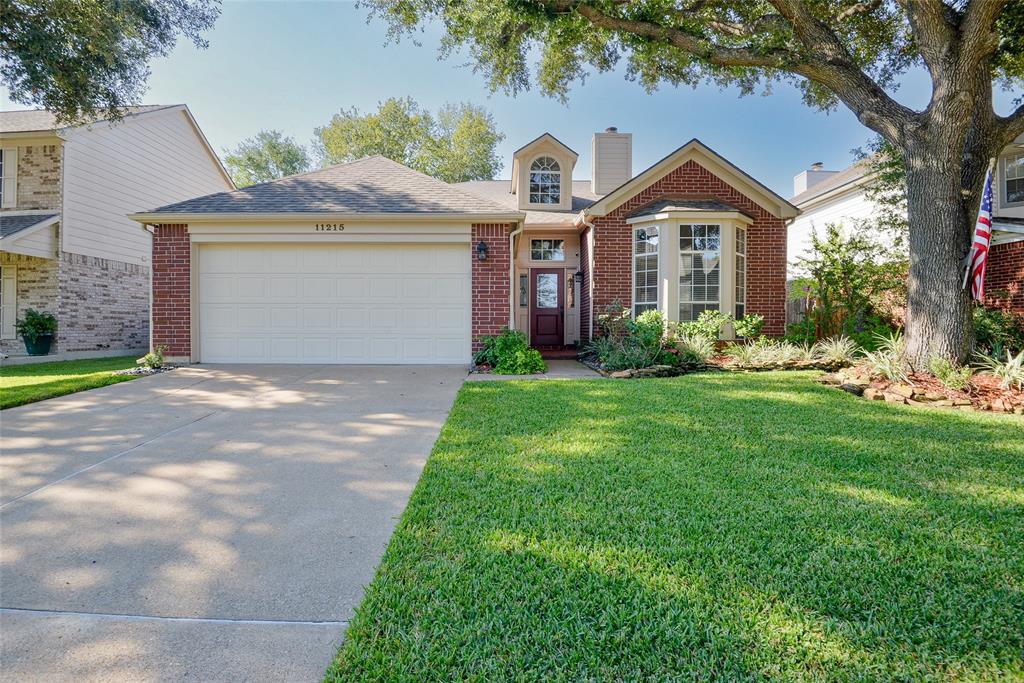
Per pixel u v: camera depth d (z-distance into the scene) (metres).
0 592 2.17
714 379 7.90
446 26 8.95
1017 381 6.18
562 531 2.67
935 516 2.86
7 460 3.97
